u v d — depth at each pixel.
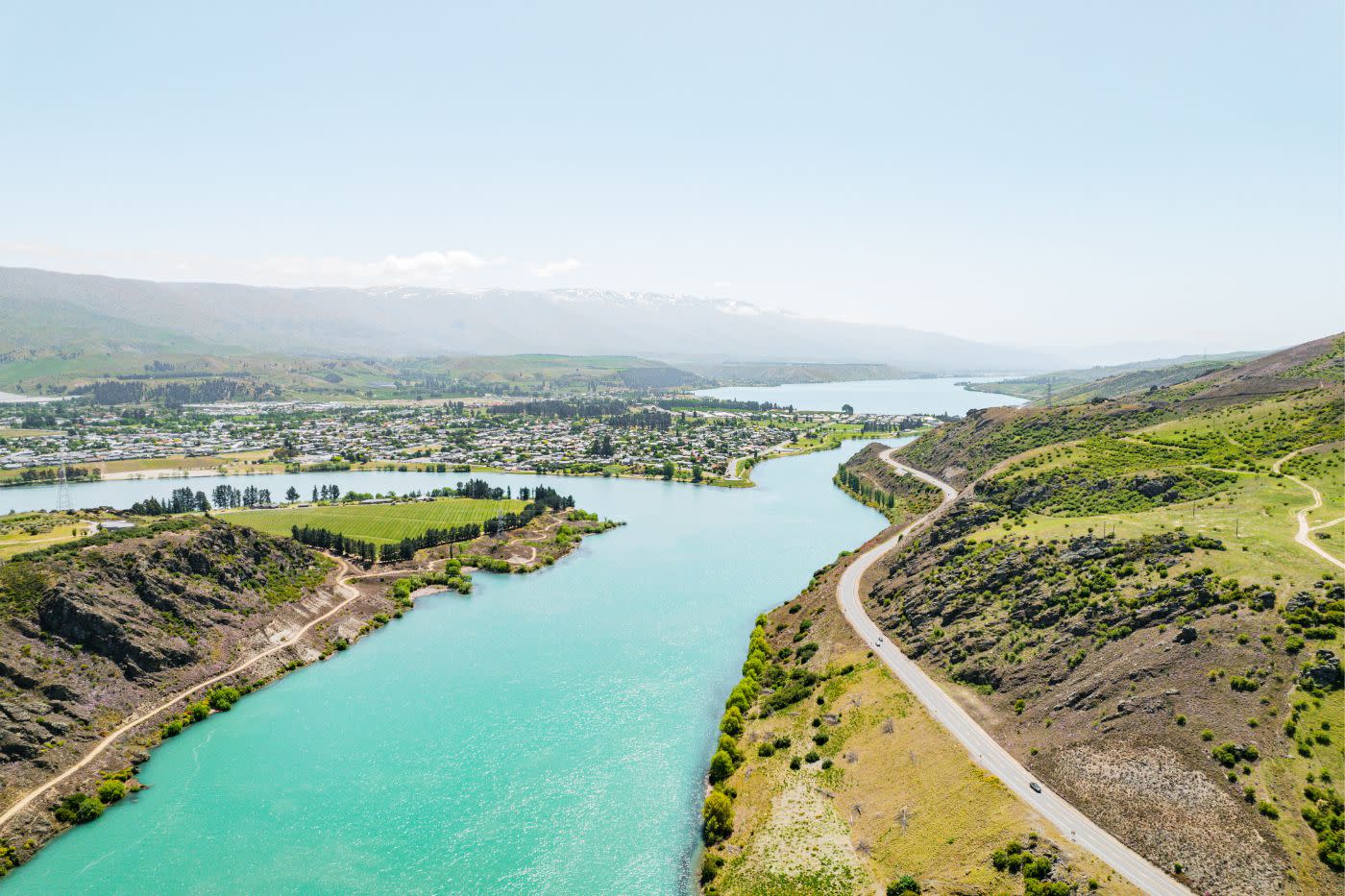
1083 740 111.81
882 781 117.00
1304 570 122.94
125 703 141.12
